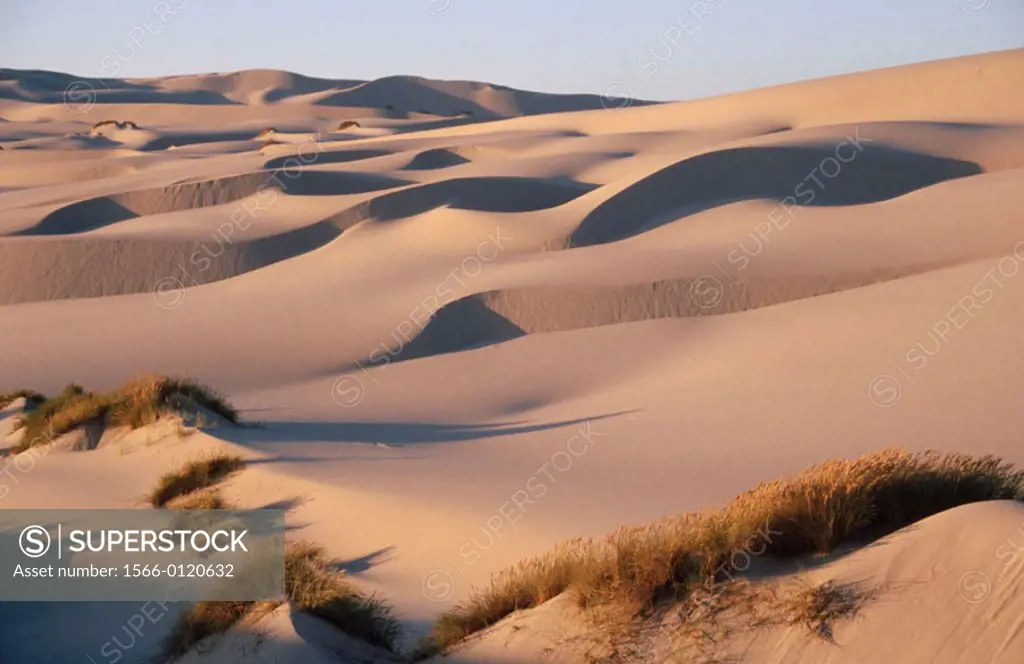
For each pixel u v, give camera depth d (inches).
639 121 5128.0
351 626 358.0
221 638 355.6
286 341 1702.8
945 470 311.3
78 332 1795.0
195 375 1529.3
